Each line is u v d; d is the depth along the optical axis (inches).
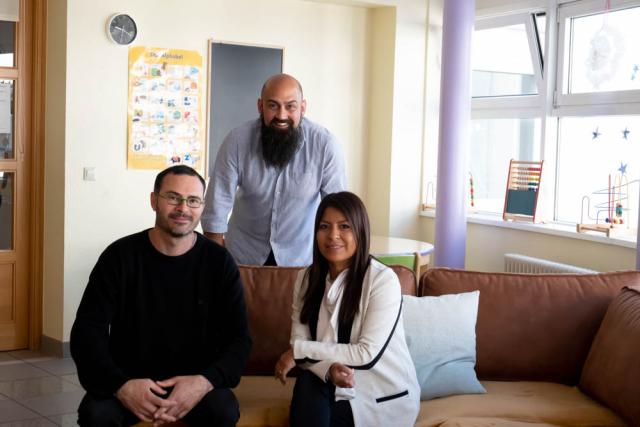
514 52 258.5
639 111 219.3
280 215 146.1
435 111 271.1
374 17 268.1
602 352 126.4
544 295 137.1
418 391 115.1
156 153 229.6
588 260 221.1
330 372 107.9
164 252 115.0
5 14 219.1
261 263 148.2
